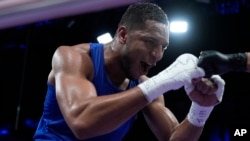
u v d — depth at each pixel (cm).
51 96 197
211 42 513
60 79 178
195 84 179
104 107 160
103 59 194
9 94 655
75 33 576
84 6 403
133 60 190
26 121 634
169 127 207
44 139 193
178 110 540
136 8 194
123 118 161
